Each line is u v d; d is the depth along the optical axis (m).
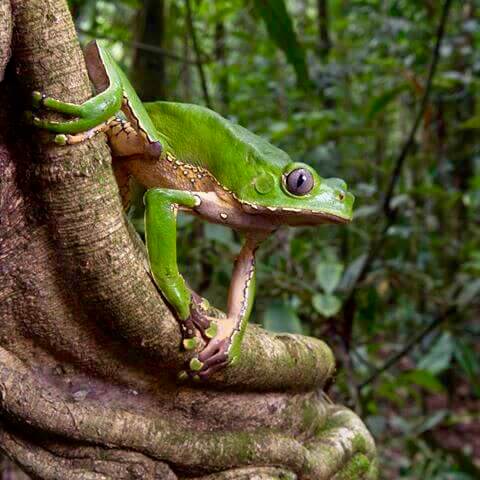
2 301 0.43
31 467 0.44
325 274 0.76
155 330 0.44
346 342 0.83
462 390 1.50
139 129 0.45
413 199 1.21
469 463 0.94
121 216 0.42
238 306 0.47
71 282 0.43
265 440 0.48
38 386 0.43
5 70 0.40
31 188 0.42
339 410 0.57
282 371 0.49
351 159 1.17
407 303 1.33
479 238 1.39
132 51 0.88
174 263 0.44
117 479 0.44
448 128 1.29
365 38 1.41
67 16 0.40
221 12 1.09
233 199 0.46
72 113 0.40
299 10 1.54
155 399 0.46
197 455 0.46
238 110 1.09
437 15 1.18
